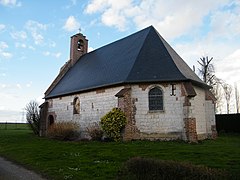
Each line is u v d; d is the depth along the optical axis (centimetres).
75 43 3086
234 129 2759
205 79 3503
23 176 880
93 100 2073
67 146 1555
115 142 1647
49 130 2384
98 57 2570
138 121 1744
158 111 1734
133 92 1783
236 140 1881
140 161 742
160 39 2045
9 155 1358
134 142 1612
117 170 867
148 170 706
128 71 1842
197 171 616
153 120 1731
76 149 1400
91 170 893
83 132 2134
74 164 1006
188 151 1209
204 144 1549
